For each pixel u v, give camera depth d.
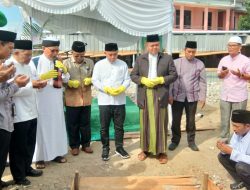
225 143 4.67
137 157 5.96
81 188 4.47
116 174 5.31
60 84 5.48
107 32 6.99
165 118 5.68
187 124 6.25
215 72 14.83
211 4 29.98
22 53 4.50
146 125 5.69
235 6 31.25
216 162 5.79
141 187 4.55
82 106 5.89
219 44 18.77
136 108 7.57
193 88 6.04
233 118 4.27
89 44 15.02
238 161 4.34
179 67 6.00
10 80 4.21
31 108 4.70
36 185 4.86
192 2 29.03
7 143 4.18
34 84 4.58
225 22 31.38
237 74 5.98
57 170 5.41
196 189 4.52
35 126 4.88
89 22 6.82
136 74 5.66
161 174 5.32
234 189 4.69
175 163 5.73
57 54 5.52
